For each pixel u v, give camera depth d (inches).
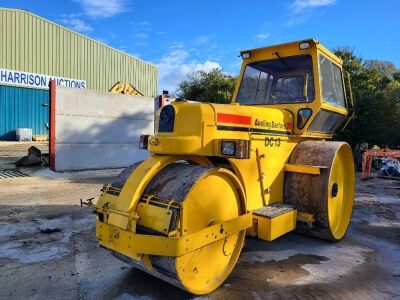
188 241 113.8
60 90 402.9
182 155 136.0
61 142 408.8
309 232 185.9
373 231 214.7
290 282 143.7
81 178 371.6
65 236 192.1
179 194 117.7
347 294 135.1
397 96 538.9
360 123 511.5
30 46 902.4
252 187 156.2
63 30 955.3
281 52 195.0
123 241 117.1
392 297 133.6
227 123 142.3
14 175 380.8
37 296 129.2
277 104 193.2
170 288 135.7
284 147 178.5
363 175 421.1
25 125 919.0
